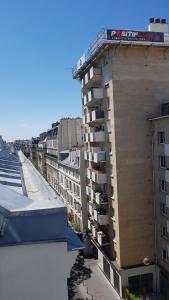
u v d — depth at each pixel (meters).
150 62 34.91
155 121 34.19
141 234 35.62
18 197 9.91
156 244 35.69
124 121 34.47
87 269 43.25
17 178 16.92
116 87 34.06
